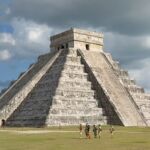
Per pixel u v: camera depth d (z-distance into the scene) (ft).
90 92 394.52
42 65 444.96
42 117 360.07
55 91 373.20
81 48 445.37
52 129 313.73
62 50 442.50
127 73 451.53
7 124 383.86
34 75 427.33
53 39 473.26
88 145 174.40
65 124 360.89
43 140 201.67
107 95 389.60
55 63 429.38
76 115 369.91
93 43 454.81
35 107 380.17
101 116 380.99
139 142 189.57
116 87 409.69
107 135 243.81
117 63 457.68
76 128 326.03
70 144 179.32
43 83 404.98
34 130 298.76
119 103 389.60
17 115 391.45
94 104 388.37
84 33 449.48
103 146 169.99
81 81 399.03
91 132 274.36
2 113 387.14
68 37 449.06
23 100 399.65
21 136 231.09
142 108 419.13
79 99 381.19
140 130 303.48
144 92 442.91
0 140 202.39
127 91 413.80
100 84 399.85
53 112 358.84
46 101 373.61
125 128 331.77
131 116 384.27
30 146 170.30
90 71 412.98
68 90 381.19
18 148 163.12
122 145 174.29
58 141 195.42
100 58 443.32
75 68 410.52
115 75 426.92
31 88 408.05
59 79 385.70
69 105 372.38
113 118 378.12
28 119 375.45
